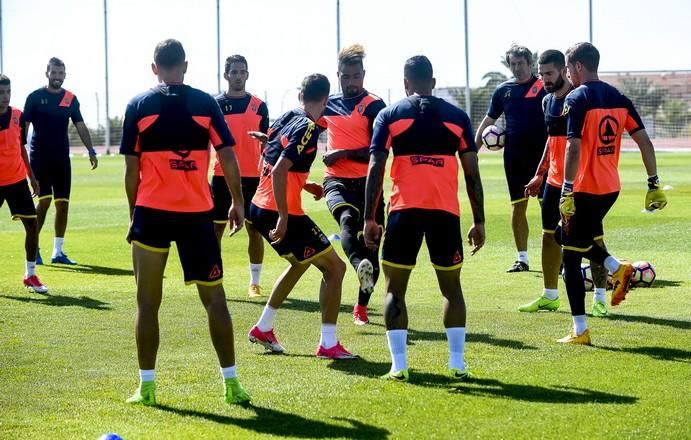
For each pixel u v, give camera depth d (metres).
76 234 20.77
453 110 8.34
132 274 15.12
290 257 9.28
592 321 10.94
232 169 7.75
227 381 7.64
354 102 11.55
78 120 17.03
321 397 7.78
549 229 11.52
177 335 10.27
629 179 35.53
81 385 8.21
